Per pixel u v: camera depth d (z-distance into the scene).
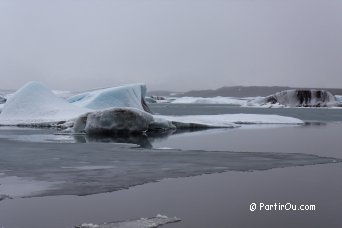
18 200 11.40
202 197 11.79
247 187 12.99
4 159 18.58
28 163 17.44
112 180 13.94
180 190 12.58
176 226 9.32
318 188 12.87
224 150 22.88
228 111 96.06
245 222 9.64
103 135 32.41
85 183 13.45
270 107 132.62
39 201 11.30
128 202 11.24
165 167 16.59
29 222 9.59
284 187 13.01
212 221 9.70
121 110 33.72
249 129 39.72
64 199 11.52
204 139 29.42
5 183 13.36
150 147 24.05
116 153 20.81
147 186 13.11
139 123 34.25
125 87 51.91
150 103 194.00
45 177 14.36
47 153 20.70
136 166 16.80
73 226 9.32
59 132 34.47
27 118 43.47
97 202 11.24
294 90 137.50
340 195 11.99
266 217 10.00
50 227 9.27
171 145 25.34
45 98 46.59
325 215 10.16
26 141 26.81
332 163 17.94
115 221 9.60
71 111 44.47
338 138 30.88
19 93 46.50
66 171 15.56
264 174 15.23
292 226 9.40
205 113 82.38
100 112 33.66
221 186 13.14
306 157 19.66
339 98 148.62
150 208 10.70
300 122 50.19
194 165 17.12
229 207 10.80
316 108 125.19
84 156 19.64
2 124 41.72
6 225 9.39
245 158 19.25
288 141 28.41
